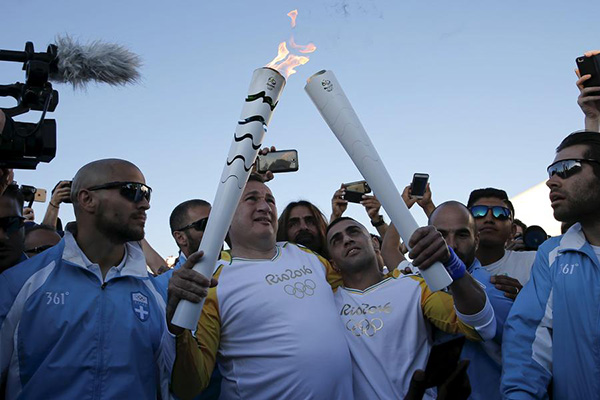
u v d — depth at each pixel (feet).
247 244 10.03
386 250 13.64
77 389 7.92
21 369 7.98
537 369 8.25
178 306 7.30
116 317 8.39
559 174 8.75
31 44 8.37
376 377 9.30
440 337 9.84
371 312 9.71
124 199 8.77
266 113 7.80
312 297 9.44
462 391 7.97
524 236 14.66
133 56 8.87
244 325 9.05
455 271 8.33
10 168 8.30
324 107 7.98
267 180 12.89
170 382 8.57
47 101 8.18
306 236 13.06
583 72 10.55
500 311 9.86
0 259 9.96
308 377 8.70
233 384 9.02
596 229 8.54
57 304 8.21
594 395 7.84
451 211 10.91
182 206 14.05
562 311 8.21
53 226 14.39
